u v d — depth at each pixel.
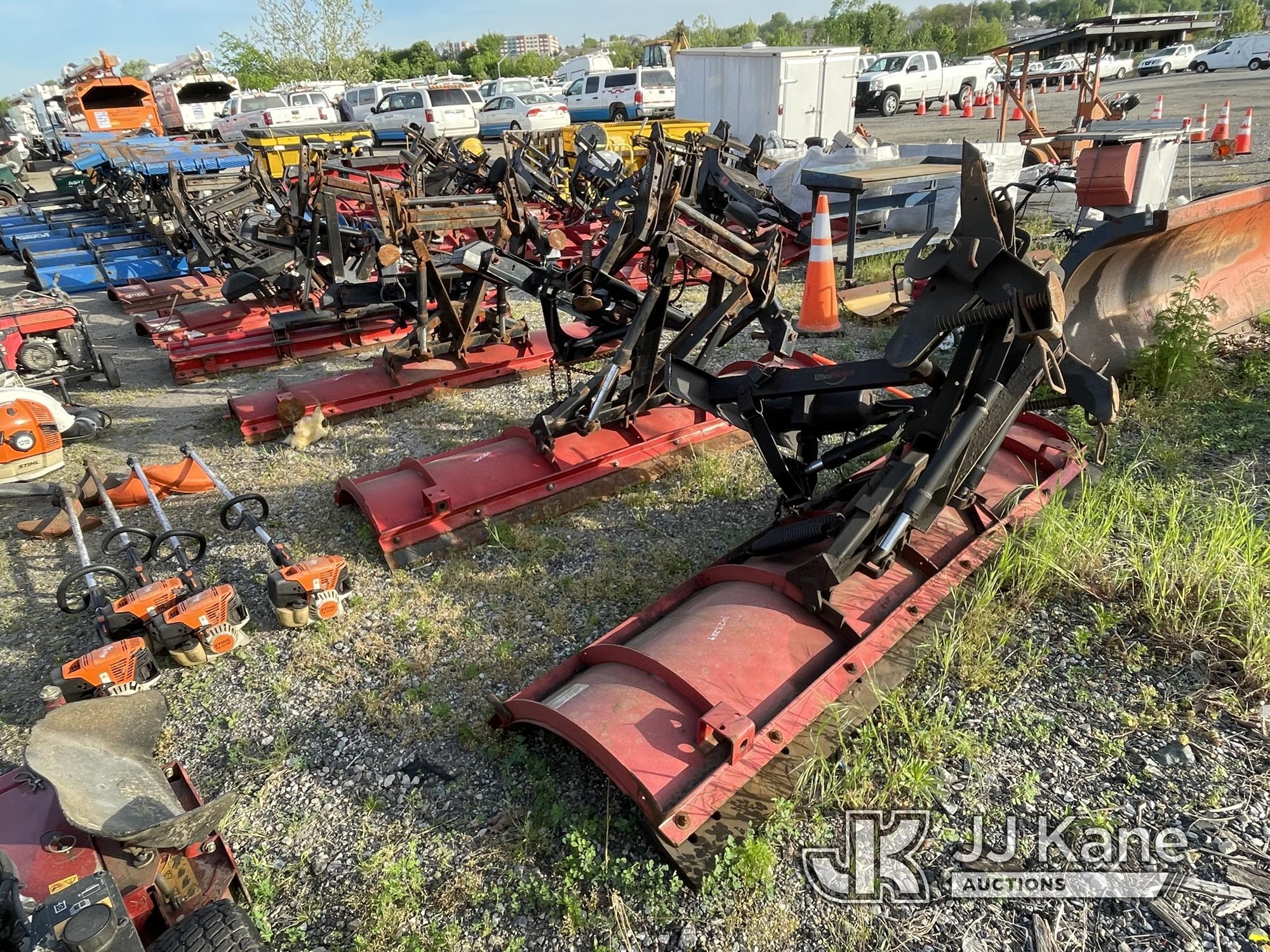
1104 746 2.98
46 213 16.53
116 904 1.86
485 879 2.67
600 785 2.97
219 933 2.13
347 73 39.25
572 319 9.13
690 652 2.95
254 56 43.97
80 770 2.20
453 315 6.72
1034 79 28.22
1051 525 3.74
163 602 3.79
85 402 7.35
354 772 3.16
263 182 9.72
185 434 6.55
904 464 3.10
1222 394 5.52
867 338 7.57
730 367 5.77
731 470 5.19
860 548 3.13
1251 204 5.46
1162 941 2.33
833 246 10.35
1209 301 5.67
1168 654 3.37
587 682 3.01
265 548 4.78
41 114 31.20
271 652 3.86
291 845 2.87
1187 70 36.72
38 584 4.58
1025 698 3.22
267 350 8.10
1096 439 4.91
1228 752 2.91
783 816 2.68
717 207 6.93
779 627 3.10
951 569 3.52
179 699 3.61
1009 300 2.81
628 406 5.16
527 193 8.63
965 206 2.83
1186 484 4.38
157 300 10.14
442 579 4.31
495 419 6.40
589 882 2.61
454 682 3.59
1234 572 3.55
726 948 2.39
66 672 3.41
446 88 22.81
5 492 4.96
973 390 3.16
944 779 2.89
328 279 7.98
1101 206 7.37
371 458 5.86
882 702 3.00
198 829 2.06
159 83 27.16
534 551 4.51
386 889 2.63
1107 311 5.60
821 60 18.48
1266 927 2.33
